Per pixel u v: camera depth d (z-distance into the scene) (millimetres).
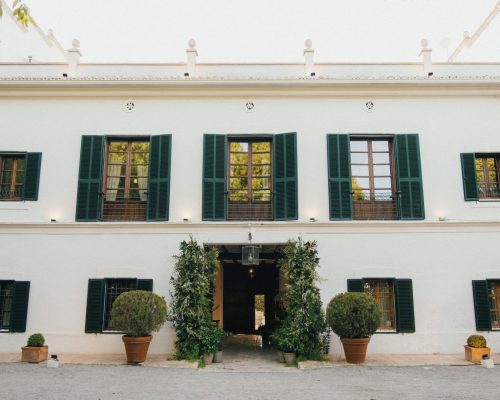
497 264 10117
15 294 9914
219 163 10469
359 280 10000
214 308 10852
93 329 9734
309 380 7586
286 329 9312
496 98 10859
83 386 6984
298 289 9273
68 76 10945
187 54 10992
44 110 10789
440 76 10891
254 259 9898
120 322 8664
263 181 10695
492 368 8438
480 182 10719
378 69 10992
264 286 15344
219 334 9492
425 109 10789
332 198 10266
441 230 10234
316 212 10305
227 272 15531
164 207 10219
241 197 10617
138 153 10805
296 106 10789
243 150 10852
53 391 6641
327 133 10633
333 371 8266
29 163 10531
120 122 10742
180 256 9656
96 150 10539
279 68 10992
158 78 10547
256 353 10781
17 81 10523
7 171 10734
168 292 10000
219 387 7078
